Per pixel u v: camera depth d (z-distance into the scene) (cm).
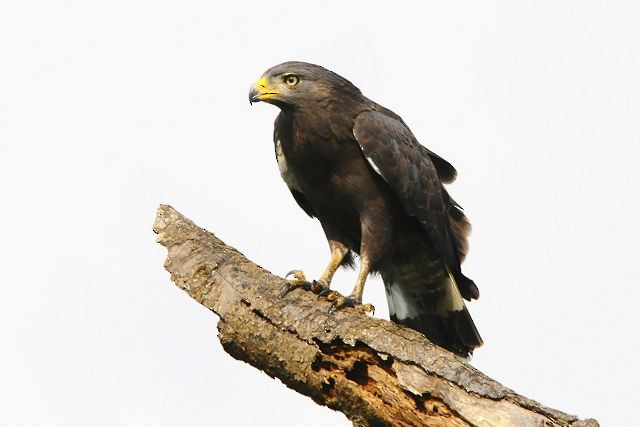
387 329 880
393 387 855
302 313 920
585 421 750
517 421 774
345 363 885
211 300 969
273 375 946
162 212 1047
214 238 1023
